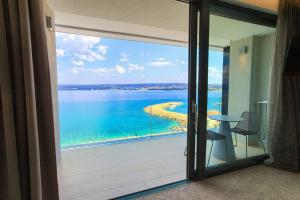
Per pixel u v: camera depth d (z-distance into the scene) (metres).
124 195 2.09
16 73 1.15
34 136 1.20
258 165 2.83
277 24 2.55
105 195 2.10
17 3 1.13
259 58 2.84
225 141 2.70
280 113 2.61
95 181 2.41
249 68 2.79
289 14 2.53
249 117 2.92
